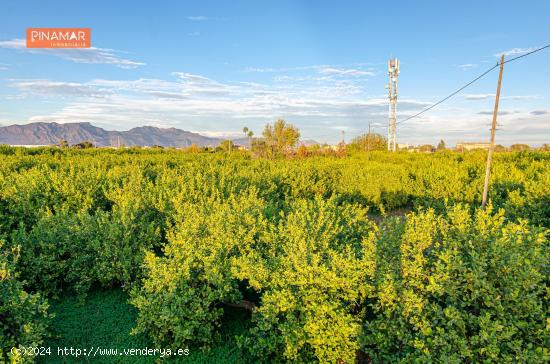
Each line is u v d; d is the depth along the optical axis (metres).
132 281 5.76
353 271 4.02
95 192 8.94
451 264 3.58
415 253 4.15
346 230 5.95
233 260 4.75
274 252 5.16
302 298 4.06
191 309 4.38
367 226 6.13
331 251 4.59
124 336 4.69
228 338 4.66
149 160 19.12
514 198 8.14
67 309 5.27
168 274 4.53
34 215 7.35
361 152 33.47
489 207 4.64
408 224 4.74
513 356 3.01
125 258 5.64
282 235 5.36
